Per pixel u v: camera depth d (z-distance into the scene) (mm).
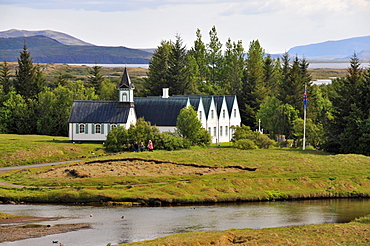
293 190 95938
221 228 70000
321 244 58500
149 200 85625
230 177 102812
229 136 189375
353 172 112250
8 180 97438
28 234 64875
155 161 116250
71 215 76312
